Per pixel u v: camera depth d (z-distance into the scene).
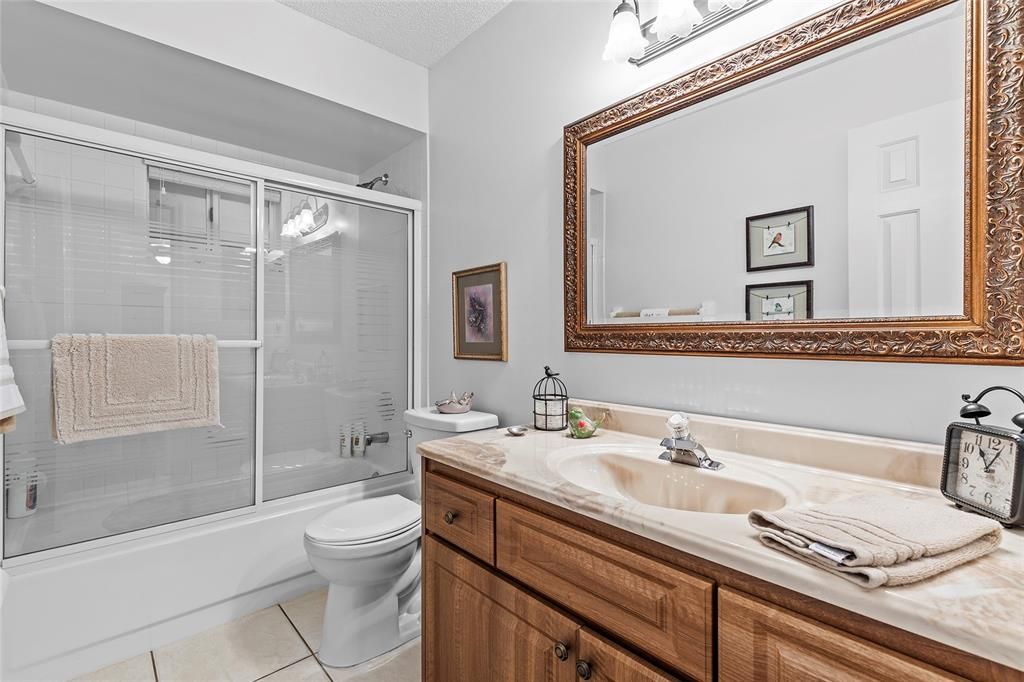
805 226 1.14
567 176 1.71
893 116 1.02
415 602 1.99
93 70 1.93
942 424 0.97
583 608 0.92
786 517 0.71
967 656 0.52
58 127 1.63
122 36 1.71
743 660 0.69
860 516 0.70
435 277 2.45
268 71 2.00
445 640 1.29
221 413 1.99
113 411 1.70
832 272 1.10
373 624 1.72
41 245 1.62
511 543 1.08
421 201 2.54
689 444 1.15
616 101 1.59
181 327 1.89
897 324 1.00
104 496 1.73
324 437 2.28
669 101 1.41
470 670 1.20
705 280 1.33
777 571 0.64
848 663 0.59
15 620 1.51
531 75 1.91
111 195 1.75
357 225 2.40
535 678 1.01
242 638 1.81
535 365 1.88
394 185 2.76
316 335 2.26
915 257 0.99
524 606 1.05
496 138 2.07
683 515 0.82
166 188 1.87
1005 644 0.47
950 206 0.95
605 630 0.89
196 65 1.90
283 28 2.05
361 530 1.66
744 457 1.19
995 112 0.90
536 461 1.19
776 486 0.98
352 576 1.63
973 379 0.93
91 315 1.71
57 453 1.65
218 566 1.91
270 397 2.12
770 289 1.20
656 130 1.46
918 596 0.55
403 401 2.57
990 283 0.90
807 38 1.14
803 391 1.16
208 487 1.95
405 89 2.43
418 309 2.57
